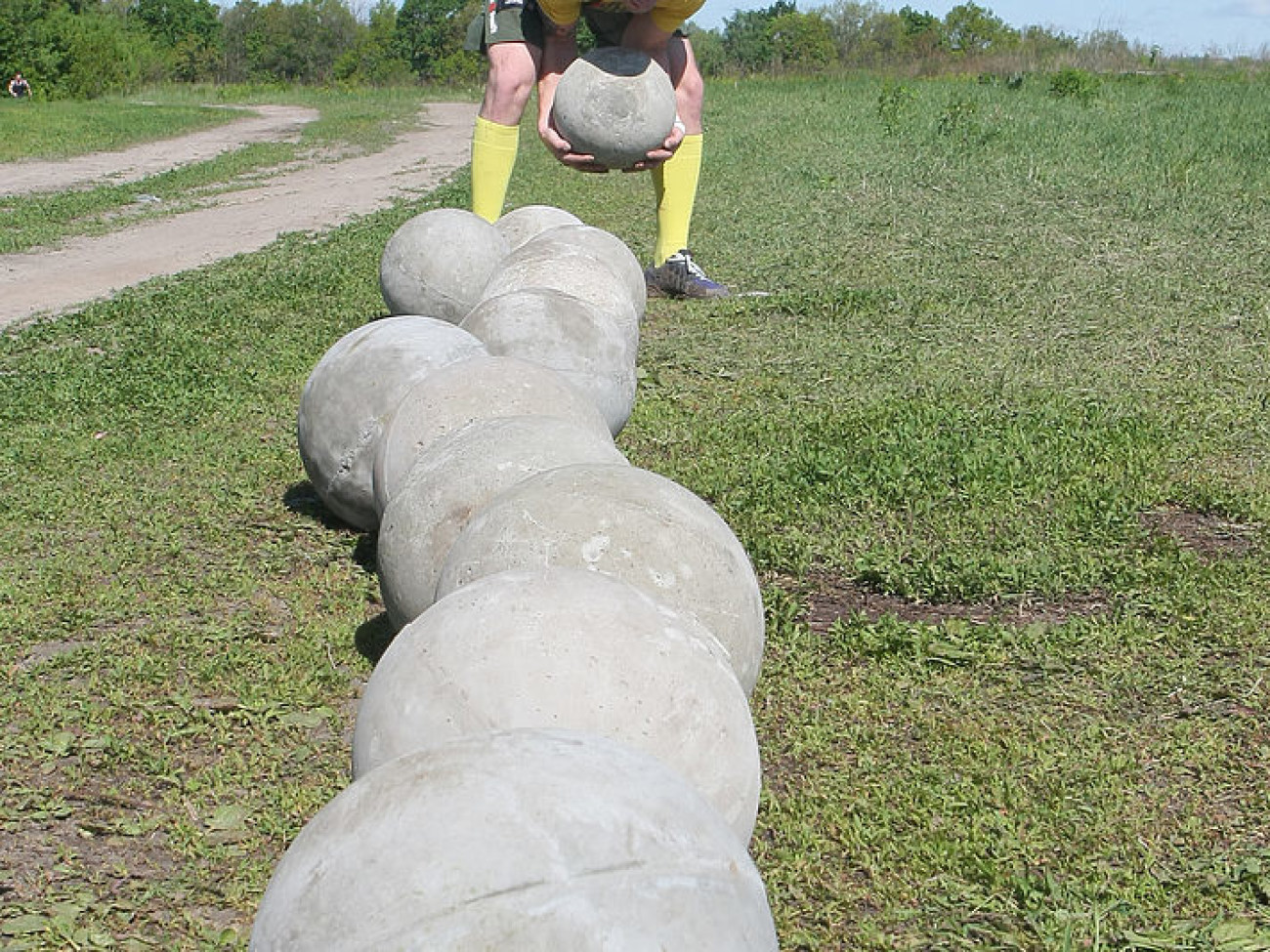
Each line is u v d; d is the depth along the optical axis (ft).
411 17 318.45
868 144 70.85
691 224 49.65
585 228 32.40
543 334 23.52
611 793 9.16
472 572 13.65
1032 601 19.04
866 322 34.88
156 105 154.81
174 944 12.02
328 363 21.26
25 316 39.55
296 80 312.71
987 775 14.57
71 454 25.43
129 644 17.72
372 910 8.68
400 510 16.30
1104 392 28.58
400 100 163.73
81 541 21.49
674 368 31.22
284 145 98.12
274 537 21.59
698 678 11.34
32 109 133.18
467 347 21.34
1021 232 45.34
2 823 13.89
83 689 16.69
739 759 11.35
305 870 9.08
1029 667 17.15
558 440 16.37
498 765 9.27
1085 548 20.45
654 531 13.56
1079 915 12.26
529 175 67.15
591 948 8.48
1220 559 20.24
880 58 180.45
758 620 14.05
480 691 10.98
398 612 16.52
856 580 19.70
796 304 36.55
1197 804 14.16
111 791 14.47
